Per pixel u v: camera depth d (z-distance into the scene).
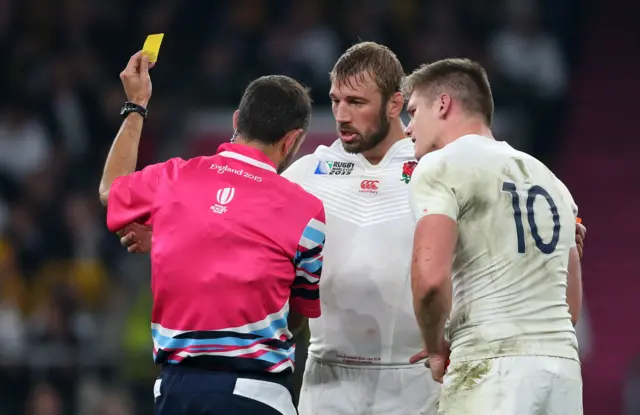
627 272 50.88
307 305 16.55
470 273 15.52
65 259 44.06
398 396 18.06
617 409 45.38
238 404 15.46
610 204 53.41
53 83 52.19
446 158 15.62
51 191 47.34
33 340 38.22
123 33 55.72
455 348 15.48
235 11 54.78
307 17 52.62
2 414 36.81
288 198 16.09
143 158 48.97
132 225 16.62
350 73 17.62
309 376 18.62
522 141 48.38
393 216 17.97
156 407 15.95
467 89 16.31
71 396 37.09
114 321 39.12
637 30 59.22
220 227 15.82
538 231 15.55
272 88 16.55
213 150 47.25
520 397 14.98
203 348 15.56
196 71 52.59
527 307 15.30
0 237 44.16
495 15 54.25
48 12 55.53
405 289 17.88
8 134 50.62
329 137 44.56
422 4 54.44
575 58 58.62
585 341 46.34
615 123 56.28
